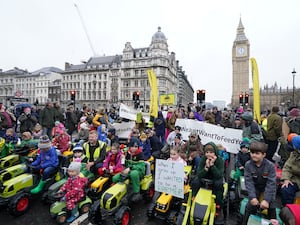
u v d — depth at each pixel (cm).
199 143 575
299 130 530
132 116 1029
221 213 382
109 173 480
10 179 445
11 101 2581
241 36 9850
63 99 8650
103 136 771
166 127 938
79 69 8338
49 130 920
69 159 607
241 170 499
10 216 417
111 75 7675
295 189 365
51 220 404
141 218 420
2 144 656
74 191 412
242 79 9706
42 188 466
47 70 10269
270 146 671
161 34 7144
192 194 388
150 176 504
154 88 993
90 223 396
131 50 7419
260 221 301
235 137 624
